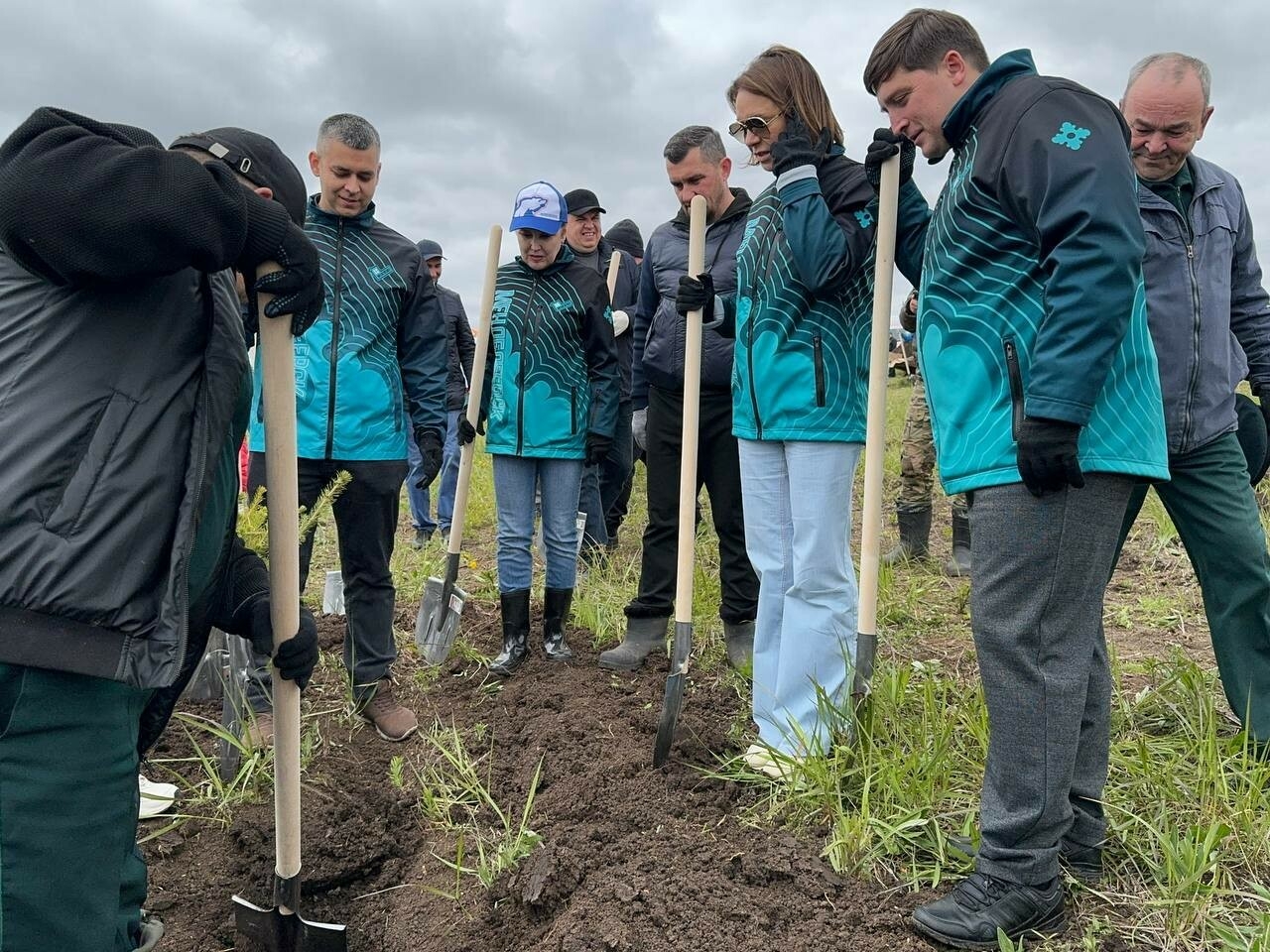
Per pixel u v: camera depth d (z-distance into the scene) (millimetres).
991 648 2000
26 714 1462
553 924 2193
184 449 1586
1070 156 1786
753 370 2818
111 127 1530
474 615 4598
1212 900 2092
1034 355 1846
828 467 2738
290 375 1811
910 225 2674
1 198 1386
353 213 3162
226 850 2629
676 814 2604
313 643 1938
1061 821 2002
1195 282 2635
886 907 2141
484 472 8695
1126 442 1906
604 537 5473
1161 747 2723
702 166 3551
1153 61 2596
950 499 7305
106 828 1559
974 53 2146
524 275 3906
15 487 1456
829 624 2789
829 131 2738
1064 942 2018
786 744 2807
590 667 3871
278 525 1866
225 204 1481
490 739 3268
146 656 1535
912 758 2520
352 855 2619
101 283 1496
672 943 2029
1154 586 4520
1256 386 2912
